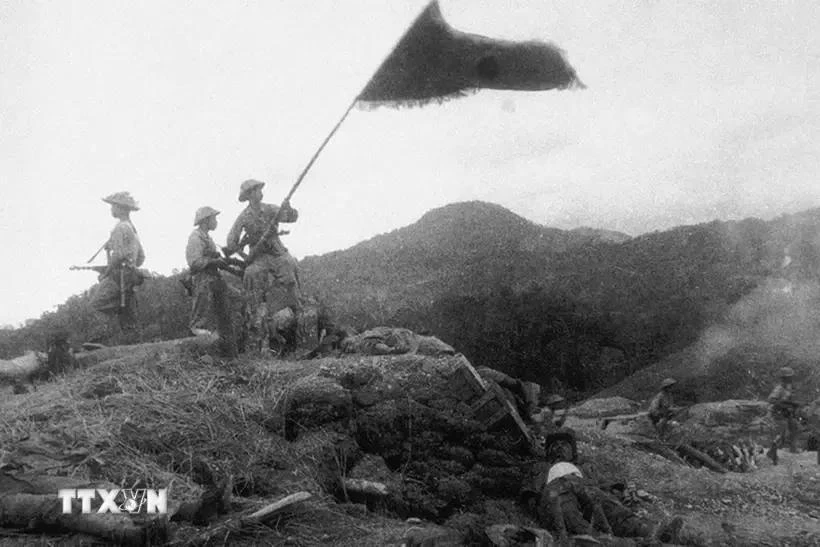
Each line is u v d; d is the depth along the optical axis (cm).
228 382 773
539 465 761
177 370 782
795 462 1177
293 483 652
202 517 540
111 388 734
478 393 793
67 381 770
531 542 587
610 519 668
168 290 1741
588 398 2275
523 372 2391
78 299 1870
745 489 929
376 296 2730
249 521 541
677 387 2212
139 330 1012
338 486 700
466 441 774
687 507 852
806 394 2072
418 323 2505
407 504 709
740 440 1284
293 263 1011
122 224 1009
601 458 966
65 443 605
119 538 488
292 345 985
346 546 541
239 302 1023
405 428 773
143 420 664
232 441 674
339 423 750
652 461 993
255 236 1003
